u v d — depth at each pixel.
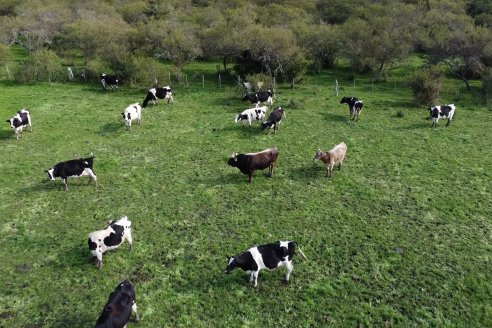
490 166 19.23
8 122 24.44
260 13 51.28
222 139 22.27
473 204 16.05
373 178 18.08
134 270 12.45
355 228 14.49
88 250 13.32
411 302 11.30
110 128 23.84
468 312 10.98
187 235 14.08
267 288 11.78
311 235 14.09
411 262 12.80
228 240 13.81
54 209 15.62
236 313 10.95
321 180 17.86
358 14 49.91
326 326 10.56
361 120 25.47
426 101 28.55
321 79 37.41
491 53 33.41
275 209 15.62
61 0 58.84
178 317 10.80
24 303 11.22
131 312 10.62
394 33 38.66
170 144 21.59
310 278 12.17
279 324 10.62
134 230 14.33
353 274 12.32
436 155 20.41
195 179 17.94
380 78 36.47
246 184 17.48
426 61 37.94
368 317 10.82
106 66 36.16
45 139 22.12
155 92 27.91
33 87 32.84
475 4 53.53
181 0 59.56
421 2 53.84
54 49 42.78
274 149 17.66
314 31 40.69
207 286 11.84
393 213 15.43
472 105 28.86
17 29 42.44
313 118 25.73
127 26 45.81
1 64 36.19
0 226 14.60
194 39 37.84
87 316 10.83
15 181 17.69
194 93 31.72
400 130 23.75
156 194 16.72
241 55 37.00
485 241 13.83
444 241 13.82
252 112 23.88
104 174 18.31
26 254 13.16
